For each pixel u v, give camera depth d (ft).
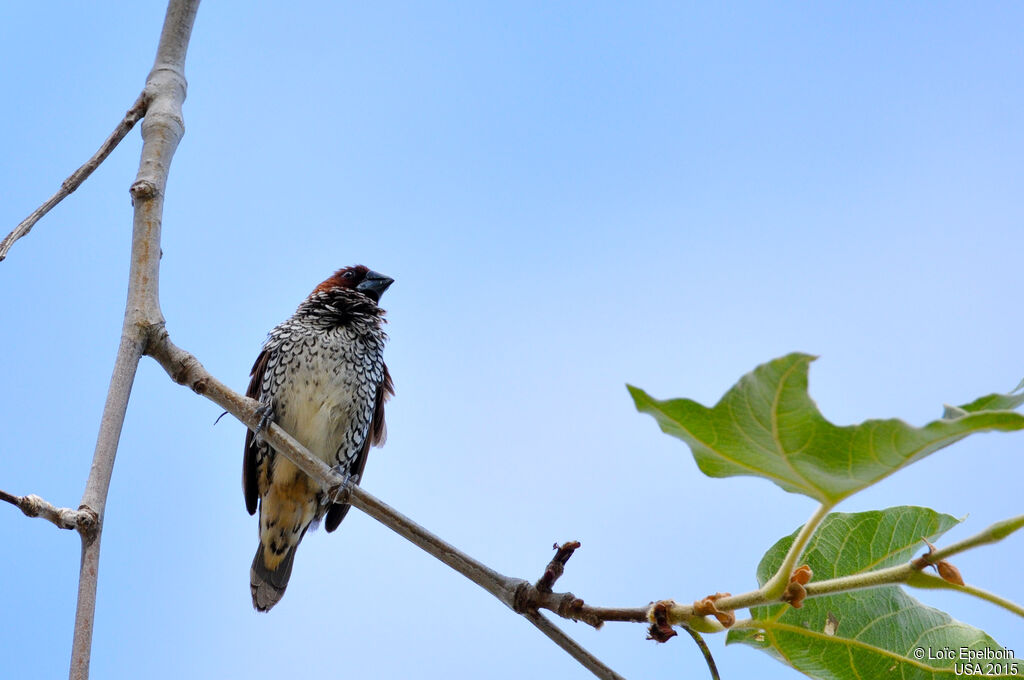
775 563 21.59
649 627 19.24
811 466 16.28
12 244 26.48
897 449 15.42
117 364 26.17
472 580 22.25
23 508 20.52
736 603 18.25
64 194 28.07
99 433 24.31
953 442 15.10
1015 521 16.58
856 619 21.12
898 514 21.50
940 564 17.03
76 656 19.85
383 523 23.31
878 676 20.93
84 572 20.97
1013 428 14.19
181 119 30.32
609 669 20.99
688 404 15.92
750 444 16.34
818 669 21.13
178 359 27.32
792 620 21.29
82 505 21.91
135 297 27.20
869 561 21.39
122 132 29.53
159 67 30.81
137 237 28.09
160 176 28.89
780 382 15.30
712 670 19.42
